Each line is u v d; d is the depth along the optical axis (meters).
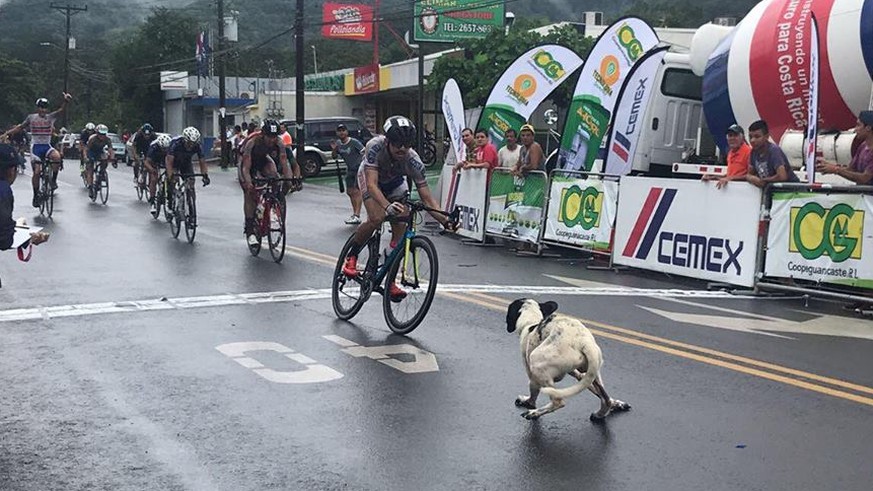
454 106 15.47
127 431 4.78
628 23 12.94
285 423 4.93
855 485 4.11
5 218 5.30
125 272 10.02
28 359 6.22
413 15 34.44
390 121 7.29
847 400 5.45
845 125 11.04
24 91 76.50
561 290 9.45
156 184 15.94
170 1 128.50
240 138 33.88
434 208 7.10
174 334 7.01
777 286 9.14
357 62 71.19
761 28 11.62
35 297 8.49
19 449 4.50
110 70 75.50
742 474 4.24
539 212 12.59
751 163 9.60
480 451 4.54
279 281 9.59
